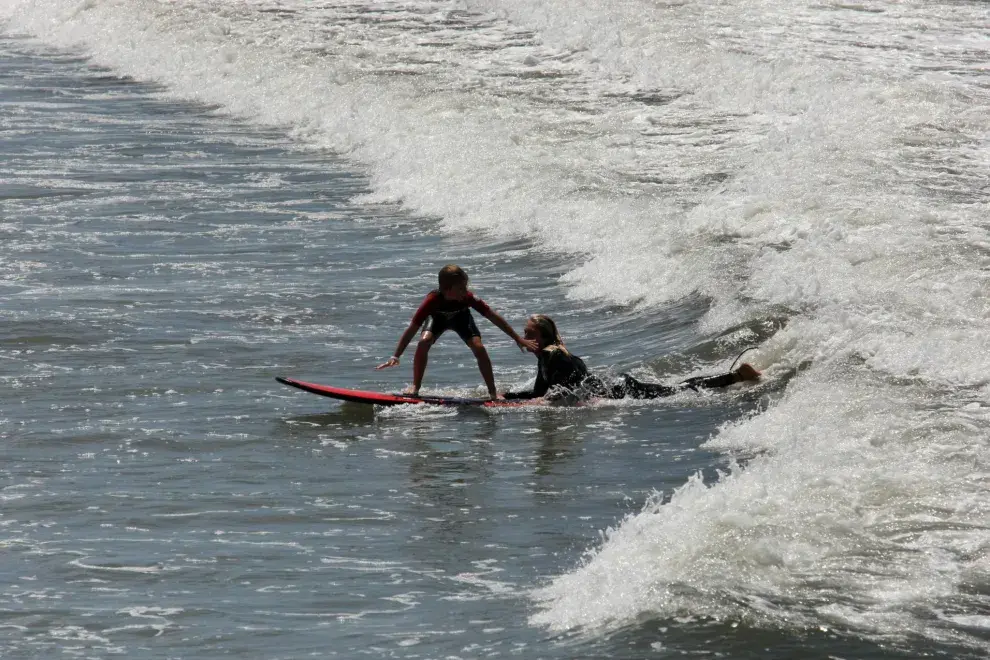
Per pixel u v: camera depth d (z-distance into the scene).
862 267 47.12
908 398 33.81
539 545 26.44
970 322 40.25
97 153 82.12
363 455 33.59
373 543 26.88
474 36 110.06
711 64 90.12
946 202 55.72
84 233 61.91
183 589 24.36
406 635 21.86
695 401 37.78
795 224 54.47
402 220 65.69
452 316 39.28
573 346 45.19
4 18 137.75
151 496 30.20
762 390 37.91
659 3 109.56
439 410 37.94
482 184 68.62
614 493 29.92
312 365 42.56
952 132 68.81
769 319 43.38
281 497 30.09
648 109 82.75
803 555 23.48
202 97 102.56
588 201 62.84
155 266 55.88
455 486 30.84
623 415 36.97
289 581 24.69
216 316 48.12
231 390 39.72
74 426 35.97
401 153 78.50
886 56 90.12
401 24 116.38
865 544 23.94
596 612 22.08
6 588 24.56
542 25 110.38
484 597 23.56
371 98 91.19
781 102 80.94
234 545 26.81
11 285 52.56
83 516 28.80
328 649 21.39
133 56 116.69
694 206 60.00
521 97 88.38
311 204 69.25
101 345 44.28
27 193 70.44
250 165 79.56
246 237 61.72
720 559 23.31
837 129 70.44
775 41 96.00
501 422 36.69
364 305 49.91
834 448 29.97
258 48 109.56
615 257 54.50
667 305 48.44
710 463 31.84
